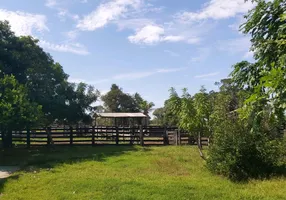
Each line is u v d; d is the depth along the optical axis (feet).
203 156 39.52
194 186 25.99
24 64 61.98
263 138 30.45
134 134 66.69
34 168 38.04
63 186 27.02
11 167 40.91
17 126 48.34
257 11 10.62
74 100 75.82
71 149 58.95
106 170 34.81
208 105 37.86
